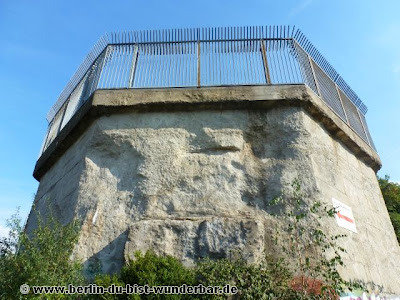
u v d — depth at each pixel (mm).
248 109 5703
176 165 5262
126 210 5027
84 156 5707
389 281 5777
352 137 6684
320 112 5844
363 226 5848
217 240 4488
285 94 5641
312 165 5188
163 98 5668
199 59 6246
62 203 5855
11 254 4301
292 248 4352
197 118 5648
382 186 15008
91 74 7012
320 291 4035
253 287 3994
